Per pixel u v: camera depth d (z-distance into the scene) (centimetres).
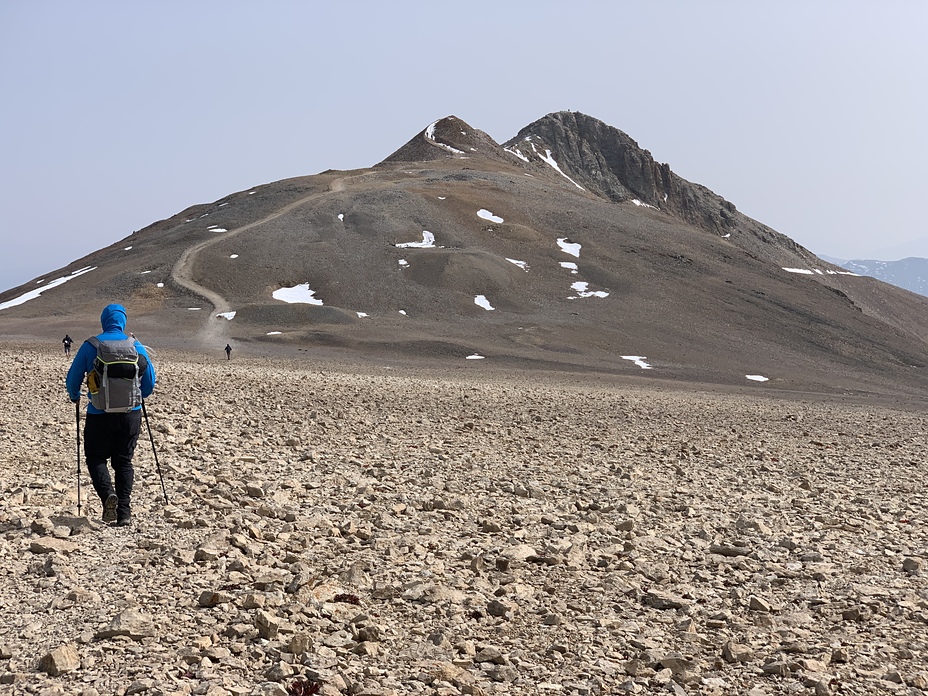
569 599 834
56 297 12356
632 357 10581
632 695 615
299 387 3356
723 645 712
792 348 11775
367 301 12019
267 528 1002
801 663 674
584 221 15750
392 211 15138
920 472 1950
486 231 14775
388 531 1041
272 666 607
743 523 1205
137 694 554
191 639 647
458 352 9862
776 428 3145
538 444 2038
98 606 706
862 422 3978
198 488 1161
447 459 1694
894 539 1169
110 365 972
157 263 13150
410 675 624
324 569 849
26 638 635
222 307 11438
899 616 820
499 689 613
